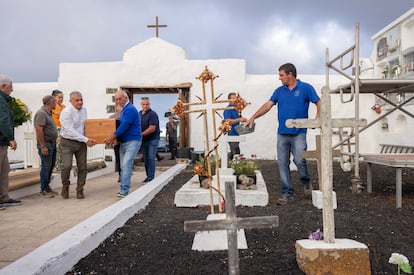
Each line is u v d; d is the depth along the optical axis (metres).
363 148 12.74
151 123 7.93
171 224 4.43
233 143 9.32
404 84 6.57
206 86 12.95
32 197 6.47
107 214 4.29
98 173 9.94
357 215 4.63
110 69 13.02
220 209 4.34
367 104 12.88
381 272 2.91
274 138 12.98
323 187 3.05
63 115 6.09
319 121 3.12
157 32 13.41
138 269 3.04
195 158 11.93
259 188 5.87
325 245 2.94
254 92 12.98
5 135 5.37
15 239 3.95
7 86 5.50
